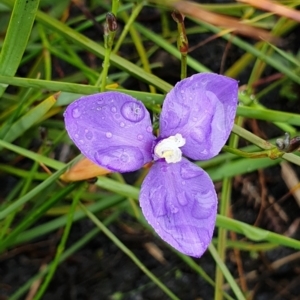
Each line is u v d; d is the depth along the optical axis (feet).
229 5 1.10
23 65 1.14
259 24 1.10
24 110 1.01
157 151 0.76
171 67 1.16
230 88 0.74
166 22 1.15
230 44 1.12
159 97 0.87
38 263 1.05
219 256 0.96
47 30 1.08
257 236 0.90
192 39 1.17
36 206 0.98
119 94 0.74
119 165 0.75
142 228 1.08
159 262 1.06
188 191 0.76
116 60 0.93
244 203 1.09
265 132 1.12
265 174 1.10
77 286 1.04
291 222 1.08
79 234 1.07
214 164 1.03
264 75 1.15
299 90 1.13
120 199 0.98
